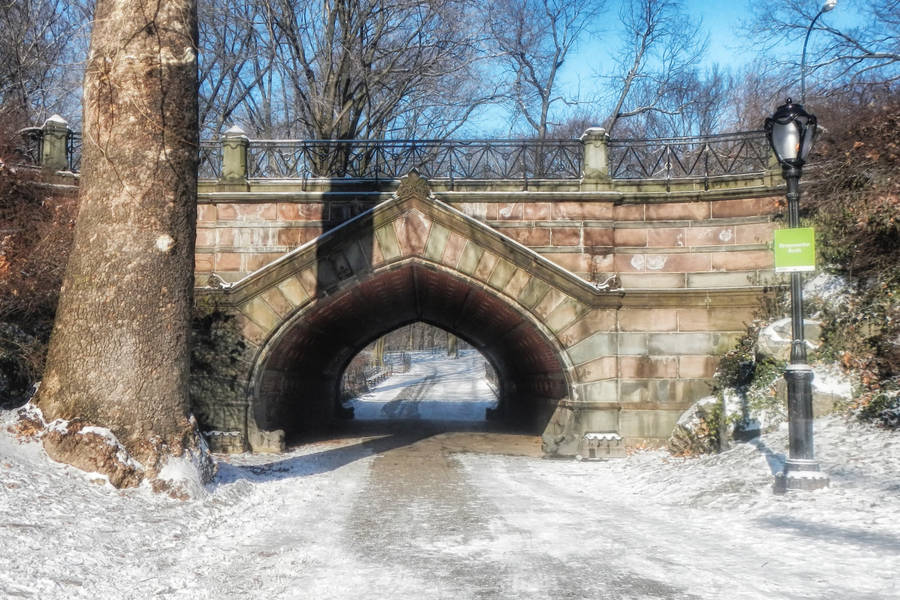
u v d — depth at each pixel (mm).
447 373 66062
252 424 15898
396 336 100312
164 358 8781
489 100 28828
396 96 26672
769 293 15523
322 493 10219
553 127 41406
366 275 16062
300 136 29359
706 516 8164
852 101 18578
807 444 8727
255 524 7742
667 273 16109
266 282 15922
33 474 7469
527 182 16328
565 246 16266
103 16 9195
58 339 8711
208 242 16422
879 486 8125
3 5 21031
